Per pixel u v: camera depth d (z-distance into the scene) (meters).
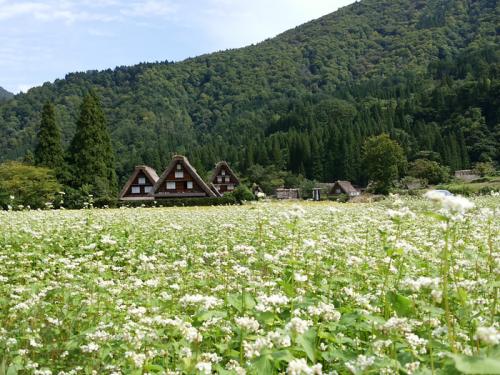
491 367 2.52
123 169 120.38
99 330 5.68
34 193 55.81
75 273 9.09
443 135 125.25
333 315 5.03
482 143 115.00
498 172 91.56
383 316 5.81
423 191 51.06
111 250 12.96
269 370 3.75
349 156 117.56
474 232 10.74
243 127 187.00
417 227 14.53
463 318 5.27
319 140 134.75
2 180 54.91
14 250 12.72
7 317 6.75
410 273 7.72
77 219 18.91
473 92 131.50
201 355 4.68
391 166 83.44
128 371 4.75
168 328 5.44
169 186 71.31
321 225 13.79
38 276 9.61
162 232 16.20
